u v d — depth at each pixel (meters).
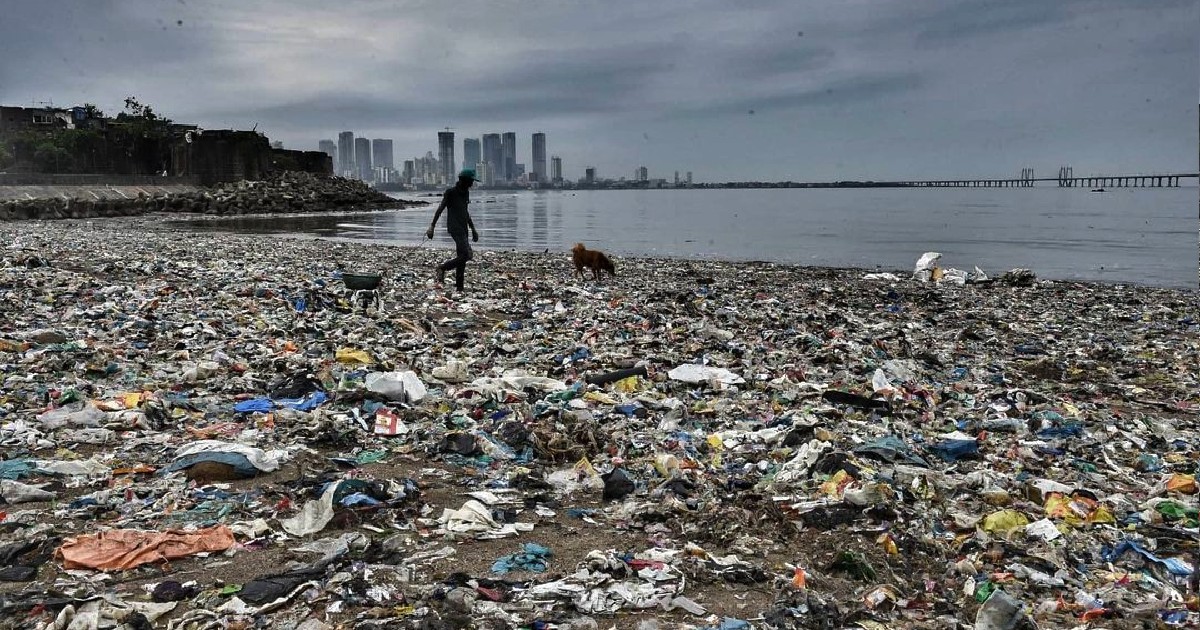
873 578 5.09
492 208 106.12
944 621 4.57
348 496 5.88
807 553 5.45
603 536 5.70
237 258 24.78
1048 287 23.78
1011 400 9.98
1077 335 15.65
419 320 14.19
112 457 6.84
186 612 4.34
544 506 6.26
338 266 23.20
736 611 4.61
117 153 97.25
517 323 14.54
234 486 6.31
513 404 8.93
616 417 8.65
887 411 9.30
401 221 66.00
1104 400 10.57
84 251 25.00
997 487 6.78
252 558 5.09
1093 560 5.52
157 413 7.97
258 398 8.80
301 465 6.80
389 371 10.07
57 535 5.29
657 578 4.93
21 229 42.09
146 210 70.12
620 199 178.50
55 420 7.59
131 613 4.23
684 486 6.59
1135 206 99.06
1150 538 5.89
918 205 111.69
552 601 4.61
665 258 33.41
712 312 16.75
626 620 4.45
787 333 14.20
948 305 19.75
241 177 96.19
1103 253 35.84
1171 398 10.73
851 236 47.44
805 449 7.23
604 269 22.70
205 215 72.25
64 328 12.05
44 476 6.31
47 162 88.44
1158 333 15.93
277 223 61.41
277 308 14.71
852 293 21.42
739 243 42.62
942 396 10.25
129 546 5.07
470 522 5.68
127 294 15.35
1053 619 4.66
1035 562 5.36
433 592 4.58
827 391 9.71
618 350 12.30
